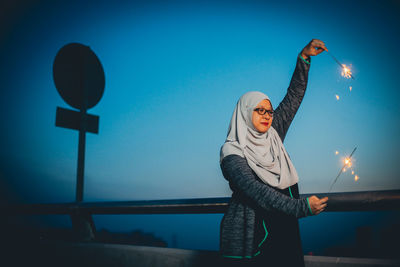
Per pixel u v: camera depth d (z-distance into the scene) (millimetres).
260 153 1389
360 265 1390
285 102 1659
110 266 2162
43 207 2578
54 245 2449
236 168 1315
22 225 2777
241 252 1280
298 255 1262
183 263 1847
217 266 1719
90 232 2494
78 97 3158
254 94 1446
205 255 1771
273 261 1249
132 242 2672
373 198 1313
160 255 1936
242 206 1348
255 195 1230
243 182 1268
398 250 1483
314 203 1117
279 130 1614
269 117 1420
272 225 1290
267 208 1210
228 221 1360
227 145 1415
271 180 1331
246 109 1441
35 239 2568
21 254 2621
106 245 2199
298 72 1630
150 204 1981
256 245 1278
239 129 1423
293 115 1636
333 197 1403
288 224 1288
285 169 1370
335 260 1448
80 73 3203
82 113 3107
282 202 1172
